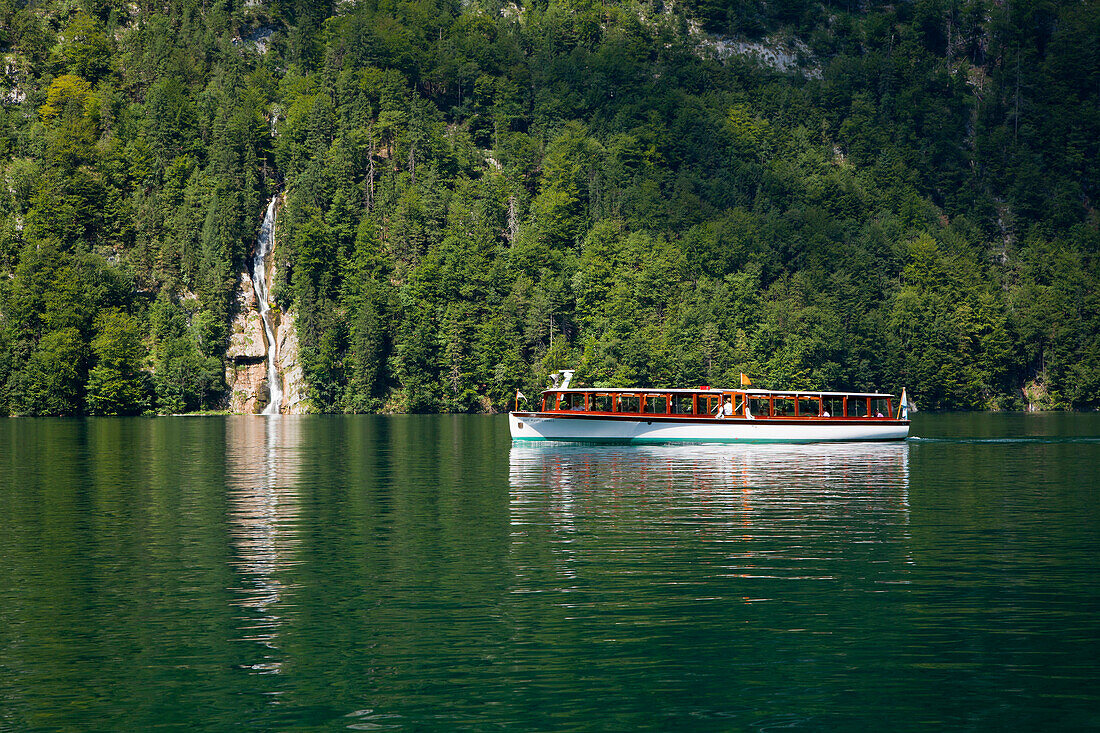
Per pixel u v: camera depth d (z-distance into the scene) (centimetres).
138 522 4731
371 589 3331
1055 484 6444
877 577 3516
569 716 2227
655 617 2988
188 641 2755
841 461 8438
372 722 2197
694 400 11281
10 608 3095
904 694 2356
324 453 9269
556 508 5256
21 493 5903
